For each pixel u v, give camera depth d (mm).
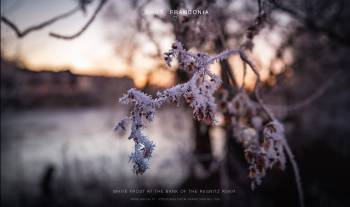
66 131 21953
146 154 1552
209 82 1709
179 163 7305
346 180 8648
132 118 1586
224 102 2727
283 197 7836
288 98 6559
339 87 8703
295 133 9336
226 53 1891
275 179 8195
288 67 4836
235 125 2699
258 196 7461
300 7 5527
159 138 10250
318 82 8344
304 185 8656
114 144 14875
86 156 14195
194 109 1627
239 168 5449
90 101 14055
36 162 14906
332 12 5988
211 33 2703
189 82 1621
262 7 2377
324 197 8125
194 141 7980
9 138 18672
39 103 13367
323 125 10758
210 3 2670
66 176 11875
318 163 9422
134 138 1562
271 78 4414
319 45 6270
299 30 5004
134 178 9797
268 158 2113
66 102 14023
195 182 6645
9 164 14680
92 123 23344
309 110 9469
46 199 10758
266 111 2373
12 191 11680
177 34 2801
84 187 10867
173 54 1729
